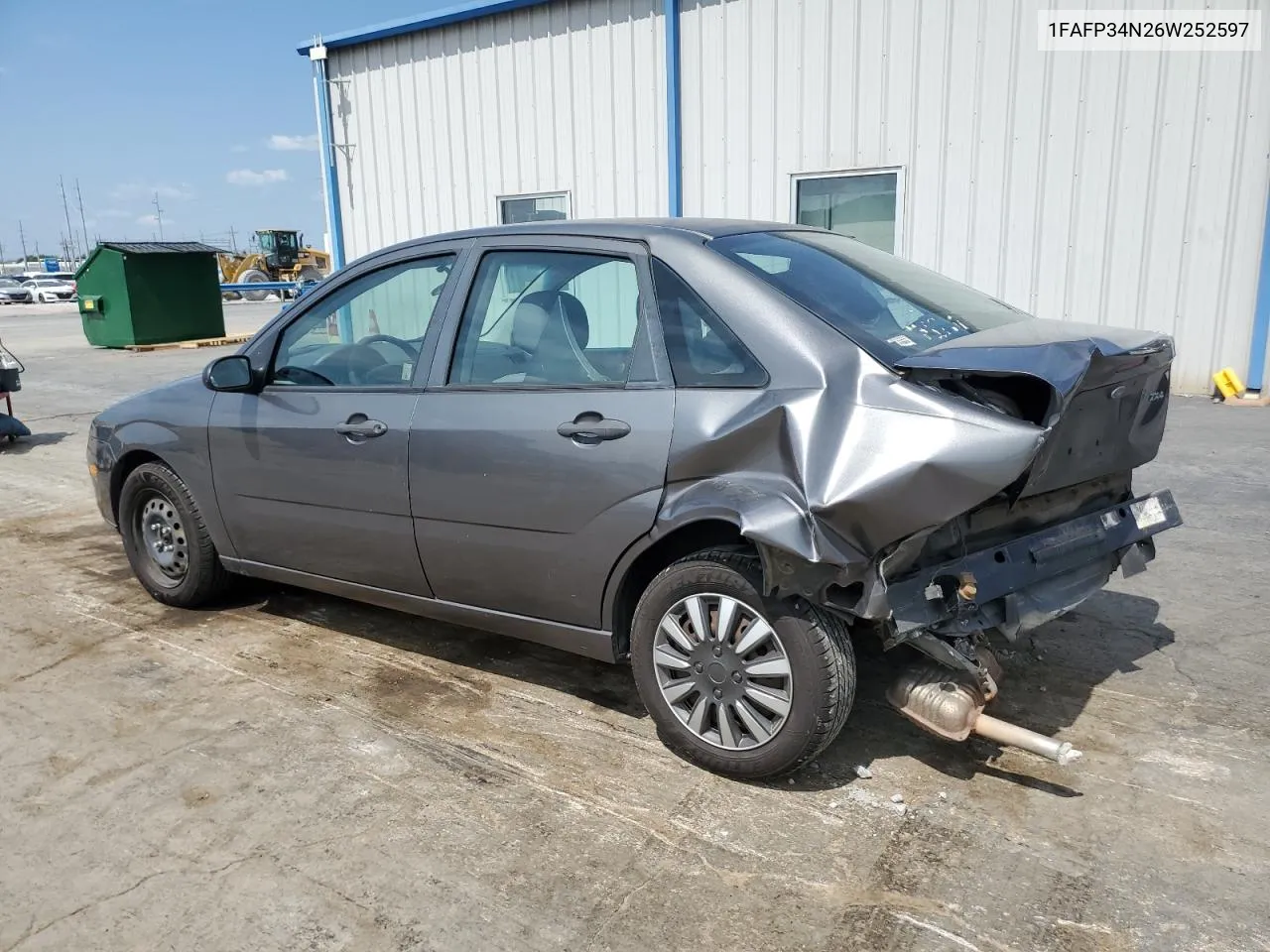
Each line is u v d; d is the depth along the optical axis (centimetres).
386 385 388
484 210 1280
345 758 340
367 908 262
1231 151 854
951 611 288
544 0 1159
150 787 323
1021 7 908
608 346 336
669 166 1115
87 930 255
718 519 294
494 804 309
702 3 1062
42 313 3853
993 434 261
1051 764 325
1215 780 312
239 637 452
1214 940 242
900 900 260
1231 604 454
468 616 378
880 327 310
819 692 293
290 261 4250
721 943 246
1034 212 942
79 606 497
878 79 987
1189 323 903
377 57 1324
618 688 392
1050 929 247
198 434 447
